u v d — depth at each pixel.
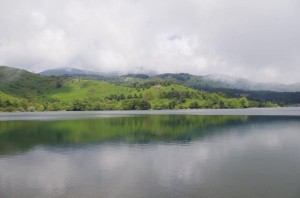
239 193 32.41
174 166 44.62
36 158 51.41
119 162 47.69
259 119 143.50
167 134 82.81
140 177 38.84
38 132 90.00
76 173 41.25
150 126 106.81
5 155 54.22
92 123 122.62
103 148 60.59
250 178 37.97
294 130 91.81
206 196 31.56
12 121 140.12
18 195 32.56
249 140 70.31
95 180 37.75
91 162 47.91
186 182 36.44
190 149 58.62
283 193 32.38
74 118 162.50
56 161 48.91
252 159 49.09
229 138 74.06
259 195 31.80
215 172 40.94
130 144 65.31
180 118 153.62
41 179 38.41
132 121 132.88
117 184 35.97
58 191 33.75
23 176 39.88
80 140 72.06
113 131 91.06
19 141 71.38
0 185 36.00
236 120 136.38
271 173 40.31
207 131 89.69
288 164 45.47
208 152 55.44
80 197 31.83
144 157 51.31
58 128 102.00
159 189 33.91
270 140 70.19
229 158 50.06
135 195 32.12
